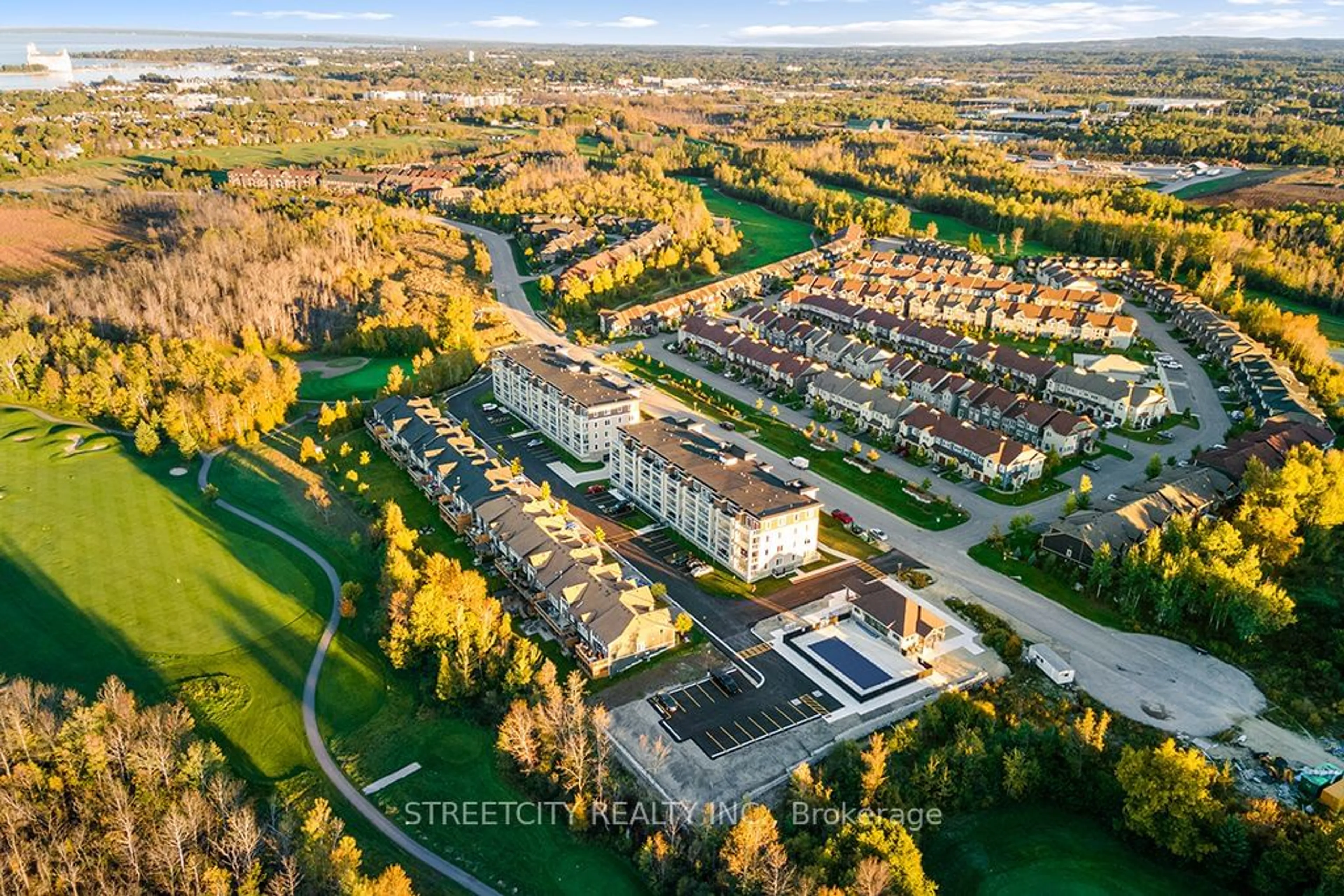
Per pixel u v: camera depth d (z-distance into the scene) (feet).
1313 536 445.78
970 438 561.02
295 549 480.23
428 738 346.95
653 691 368.07
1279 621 378.94
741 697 363.35
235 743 346.33
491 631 380.58
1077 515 463.83
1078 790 309.42
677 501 485.56
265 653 396.78
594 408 567.59
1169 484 493.77
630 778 320.50
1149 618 412.36
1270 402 615.57
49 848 282.15
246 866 283.18
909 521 501.15
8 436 607.37
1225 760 327.47
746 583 442.91
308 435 613.11
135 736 320.50
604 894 284.00
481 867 293.43
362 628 412.77
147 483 549.95
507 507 464.65
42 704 337.72
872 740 321.32
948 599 426.51
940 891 279.08
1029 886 278.26
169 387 648.79
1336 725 345.51
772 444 601.21
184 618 420.36
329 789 324.60
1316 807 304.50
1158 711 353.51
